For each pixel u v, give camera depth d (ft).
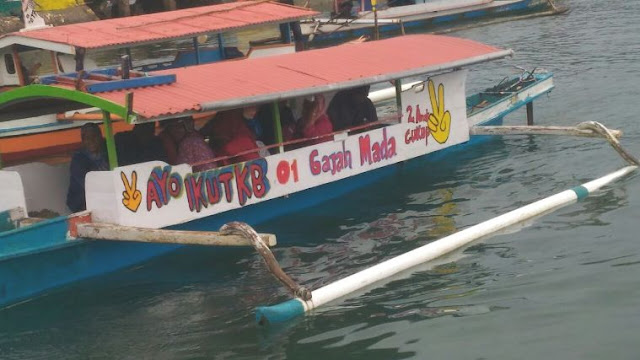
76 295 35.81
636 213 40.65
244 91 38.93
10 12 129.18
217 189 39.01
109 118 35.55
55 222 35.24
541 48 92.79
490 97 60.59
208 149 39.91
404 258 36.09
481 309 31.89
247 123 43.65
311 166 43.01
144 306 34.50
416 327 30.81
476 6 121.70
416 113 48.57
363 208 44.70
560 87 71.15
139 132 41.47
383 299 33.32
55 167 41.19
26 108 48.70
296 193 44.09
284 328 31.40
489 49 52.49
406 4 124.67
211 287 36.01
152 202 36.65
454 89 50.96
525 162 51.06
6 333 32.81
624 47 86.53
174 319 33.06
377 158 46.44
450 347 29.25
